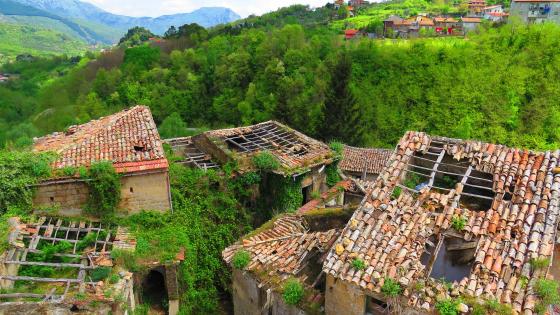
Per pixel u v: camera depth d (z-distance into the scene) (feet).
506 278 29.30
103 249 45.62
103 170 48.06
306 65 161.38
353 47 160.56
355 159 111.34
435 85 142.10
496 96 137.90
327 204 61.72
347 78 128.26
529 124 136.36
